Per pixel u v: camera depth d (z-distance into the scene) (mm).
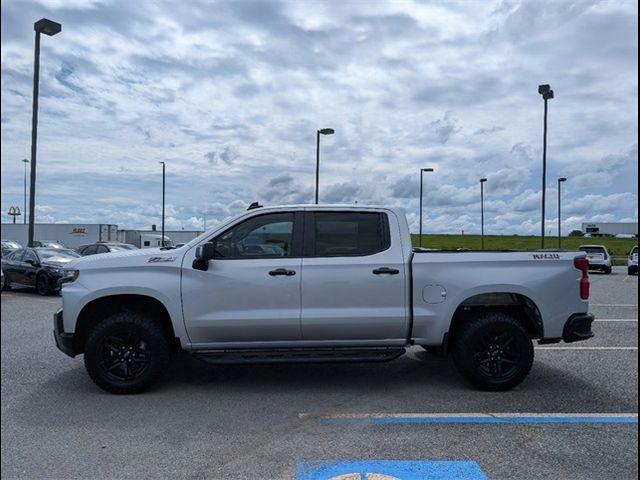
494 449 4359
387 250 6066
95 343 5816
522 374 5957
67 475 3893
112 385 5840
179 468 4012
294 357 5848
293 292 5922
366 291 5957
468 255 6074
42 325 10516
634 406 5461
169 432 4738
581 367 7090
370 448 4379
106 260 6078
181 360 7523
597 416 5148
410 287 5984
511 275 6004
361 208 6199
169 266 5969
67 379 6492
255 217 6156
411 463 4090
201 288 5910
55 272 16125
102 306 6164
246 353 5938
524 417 5125
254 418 5109
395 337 6043
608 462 4109
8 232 44375
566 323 6086
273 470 3977
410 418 5102
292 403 5578
